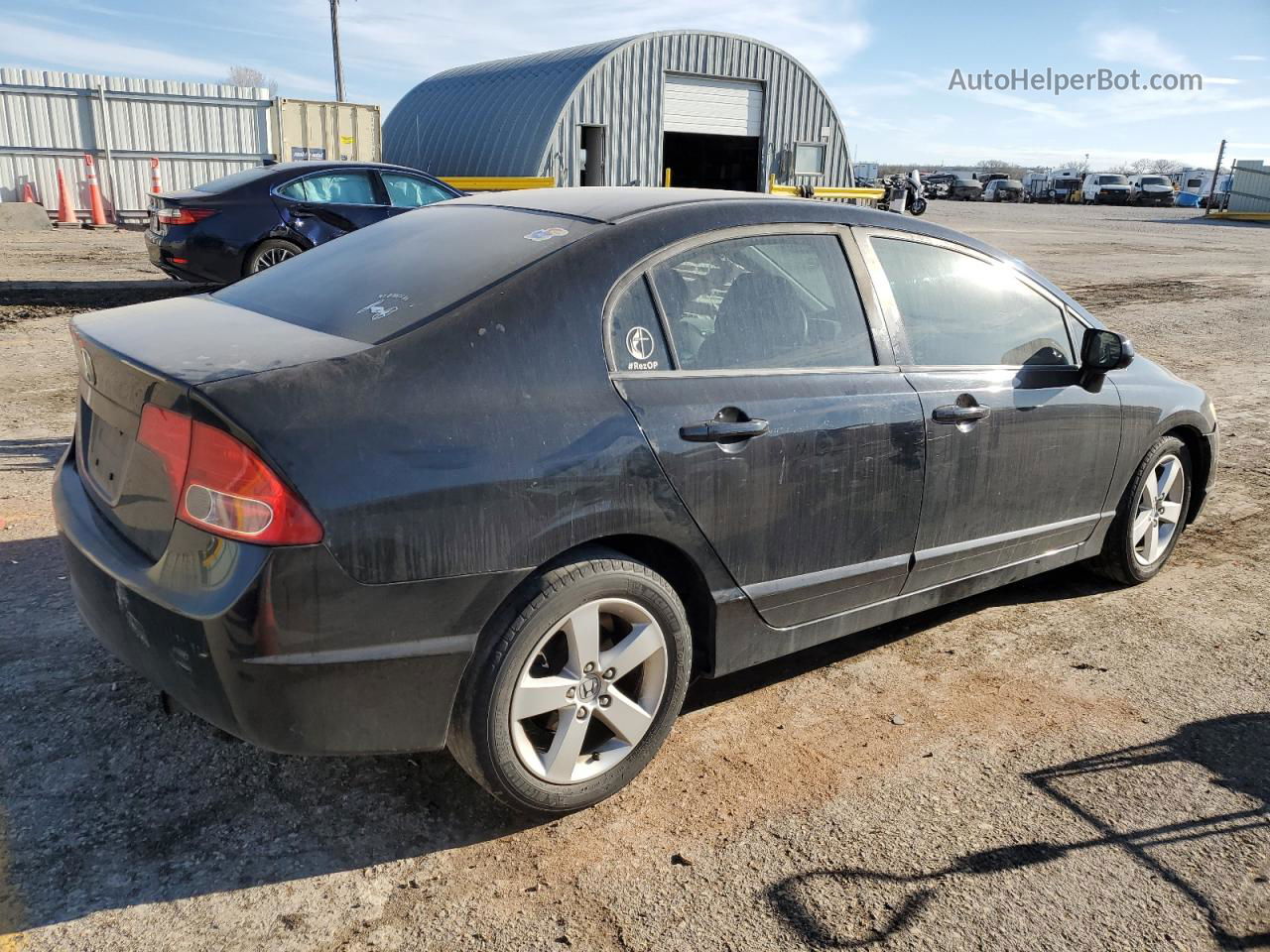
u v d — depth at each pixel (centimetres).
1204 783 305
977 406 360
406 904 244
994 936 241
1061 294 418
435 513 241
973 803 293
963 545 370
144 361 249
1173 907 252
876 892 254
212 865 254
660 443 278
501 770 262
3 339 883
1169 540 473
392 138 2825
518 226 311
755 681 365
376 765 301
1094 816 288
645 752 292
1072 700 356
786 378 314
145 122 2134
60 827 264
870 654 389
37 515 477
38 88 2023
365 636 238
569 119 2164
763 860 265
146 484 250
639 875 258
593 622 271
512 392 259
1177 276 1808
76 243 1719
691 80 2348
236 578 226
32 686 328
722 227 314
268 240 1101
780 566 314
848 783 301
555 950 231
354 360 246
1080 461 405
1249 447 714
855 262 346
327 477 229
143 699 325
